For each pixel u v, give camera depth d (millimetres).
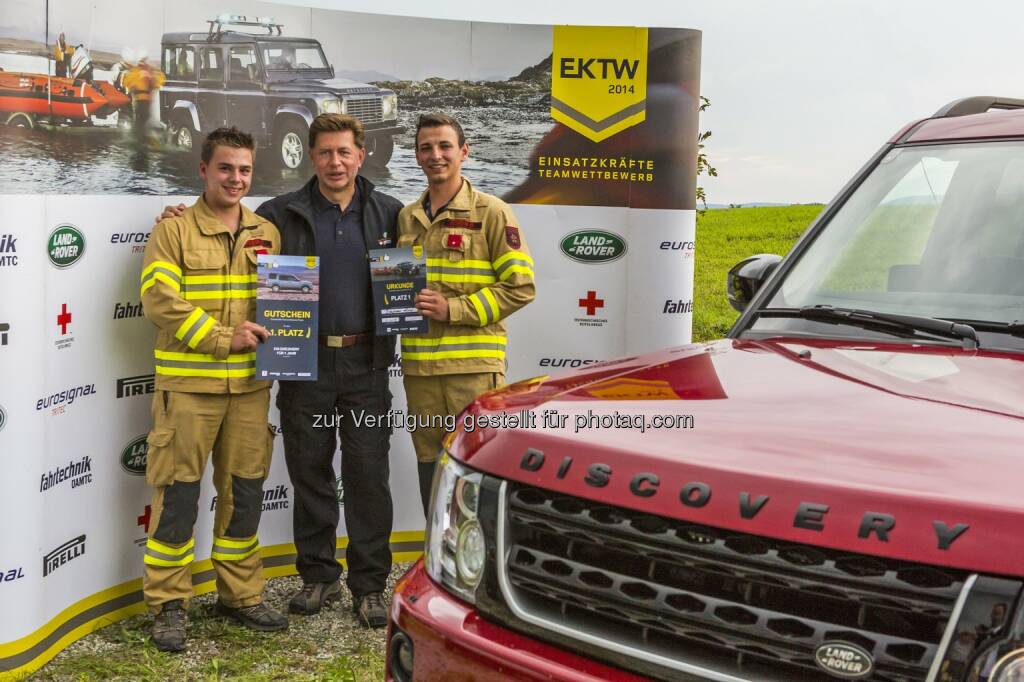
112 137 4289
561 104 5414
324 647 4195
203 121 4707
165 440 4125
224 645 4195
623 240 5512
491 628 1871
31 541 3830
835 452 1644
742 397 1993
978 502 1435
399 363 5281
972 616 1394
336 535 5125
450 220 4383
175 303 4027
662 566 1678
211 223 4168
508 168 5449
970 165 2795
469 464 1994
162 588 4145
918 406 1868
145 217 4488
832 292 2701
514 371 5566
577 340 5578
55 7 4008
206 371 4129
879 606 1471
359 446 4391
